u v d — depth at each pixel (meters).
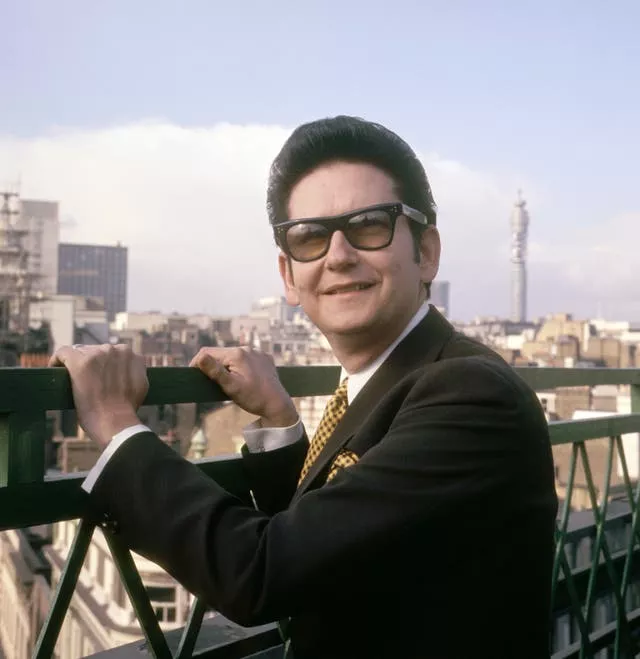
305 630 1.28
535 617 1.24
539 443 1.21
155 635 1.49
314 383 1.85
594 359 109.88
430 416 1.17
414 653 1.16
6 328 103.69
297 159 1.38
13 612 46.09
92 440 1.26
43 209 173.25
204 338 126.25
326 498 1.14
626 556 2.95
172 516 1.15
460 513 1.13
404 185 1.38
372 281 1.35
